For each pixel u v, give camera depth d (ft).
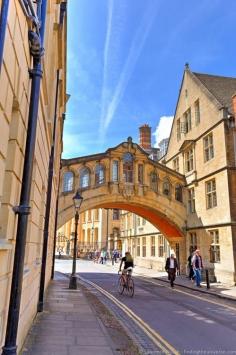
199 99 76.74
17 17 11.64
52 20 27.66
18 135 13.66
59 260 153.07
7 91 10.87
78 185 73.31
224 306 37.09
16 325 12.50
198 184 74.54
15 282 12.64
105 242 168.04
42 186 27.14
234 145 63.77
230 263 58.85
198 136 75.66
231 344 21.45
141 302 39.11
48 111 27.35
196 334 23.98
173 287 56.59
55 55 32.76
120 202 77.66
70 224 203.51
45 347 18.29
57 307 31.78
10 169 13.16
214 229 65.67
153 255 99.40
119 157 78.38
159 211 78.74
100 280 65.92
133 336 22.57
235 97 63.21
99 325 24.56
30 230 19.48
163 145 117.80
